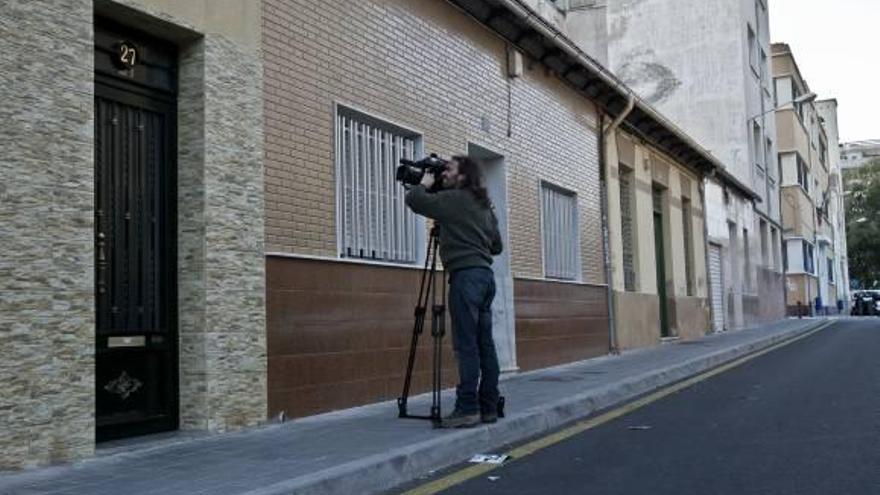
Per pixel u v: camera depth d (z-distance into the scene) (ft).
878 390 33.94
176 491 16.06
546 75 45.11
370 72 30.01
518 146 41.29
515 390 32.89
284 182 25.44
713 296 82.12
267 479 17.06
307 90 26.73
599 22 73.10
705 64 105.81
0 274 17.19
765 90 123.34
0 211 17.28
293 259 25.44
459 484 19.11
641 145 61.52
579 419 28.73
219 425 22.41
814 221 169.99
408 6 32.71
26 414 17.52
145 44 22.25
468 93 36.88
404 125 31.86
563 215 47.19
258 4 24.85
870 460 20.71
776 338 72.13
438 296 32.76
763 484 18.51
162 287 22.26
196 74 22.88
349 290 27.81
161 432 21.99
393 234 31.24
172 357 22.38
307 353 25.76
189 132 22.84
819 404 30.48
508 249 39.37
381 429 23.31
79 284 18.72
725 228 89.40
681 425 26.86
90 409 18.85
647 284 60.08
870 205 230.27
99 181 20.66
